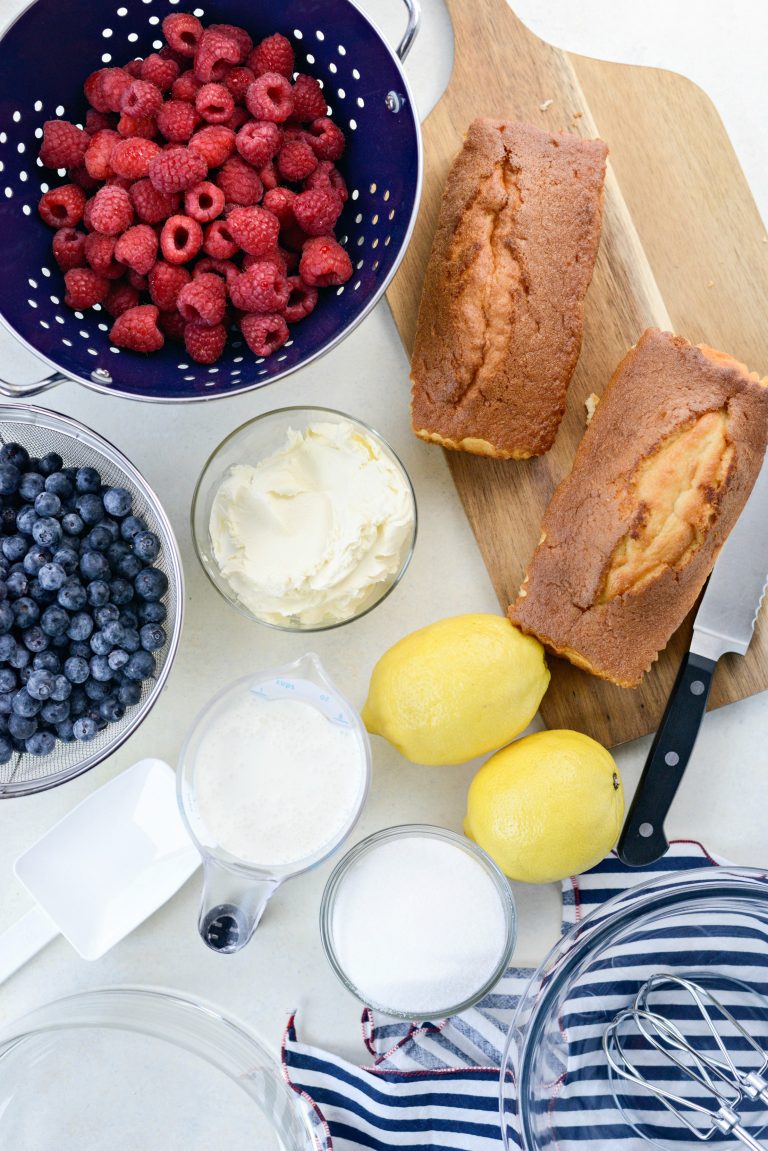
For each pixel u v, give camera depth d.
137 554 1.08
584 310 1.19
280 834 1.12
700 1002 1.11
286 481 1.12
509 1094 1.10
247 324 1.05
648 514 1.08
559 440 1.20
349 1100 1.16
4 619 1.02
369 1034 1.19
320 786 1.12
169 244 1.03
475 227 1.11
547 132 1.12
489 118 1.13
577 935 1.10
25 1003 1.21
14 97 1.04
